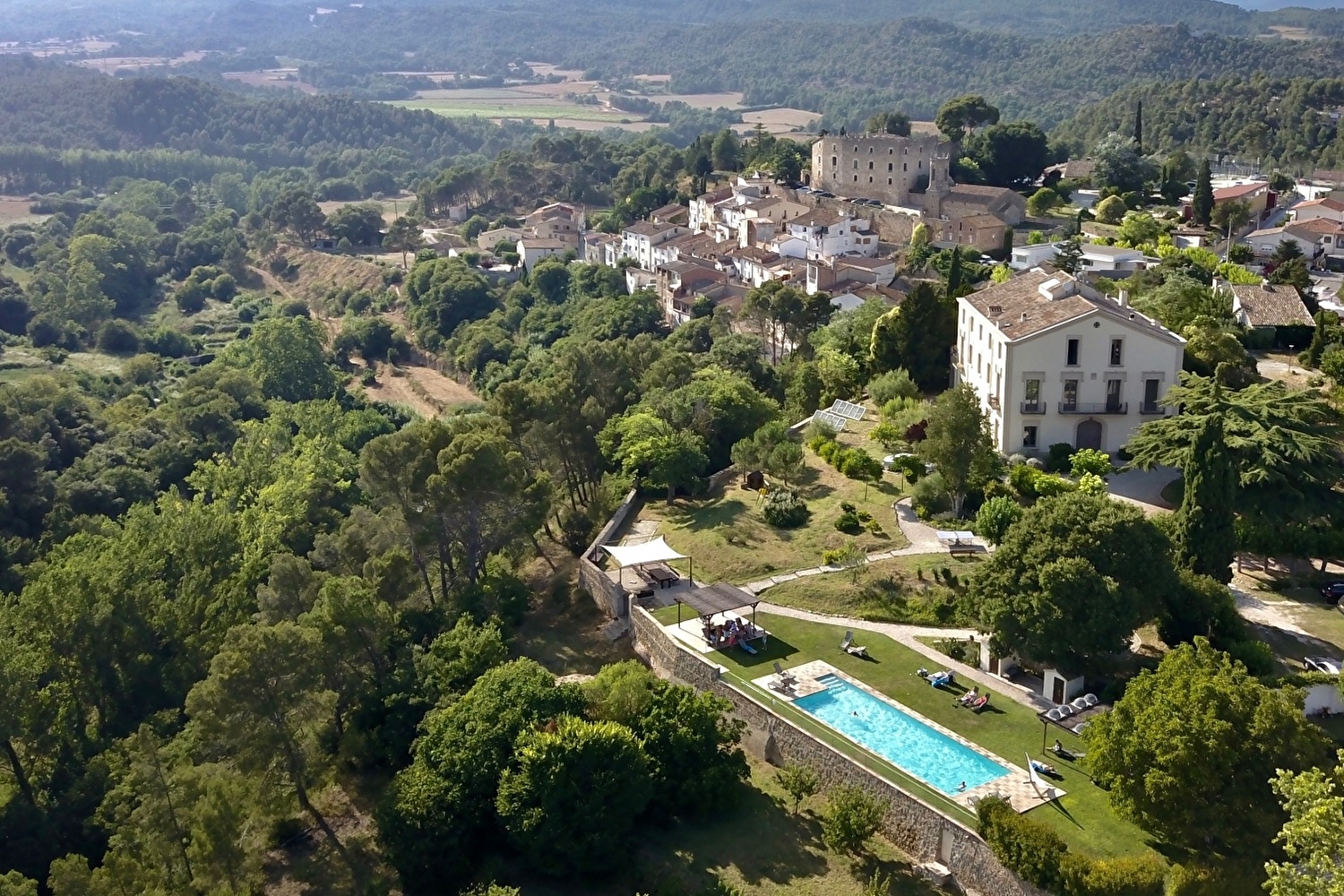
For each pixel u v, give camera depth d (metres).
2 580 99.44
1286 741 46.03
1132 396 87.12
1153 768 46.59
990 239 178.88
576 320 190.00
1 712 64.56
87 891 53.66
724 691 64.25
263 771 62.66
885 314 113.69
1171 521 68.88
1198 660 50.66
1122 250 150.38
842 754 56.81
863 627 69.94
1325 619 66.38
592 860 54.25
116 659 75.62
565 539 91.31
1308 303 121.44
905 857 53.22
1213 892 44.38
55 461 130.38
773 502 84.25
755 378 123.31
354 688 69.62
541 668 63.38
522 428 93.38
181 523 94.00
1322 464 72.12
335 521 113.38
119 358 199.50
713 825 57.12
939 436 79.62
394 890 57.75
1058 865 46.56
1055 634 58.59
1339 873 36.47
